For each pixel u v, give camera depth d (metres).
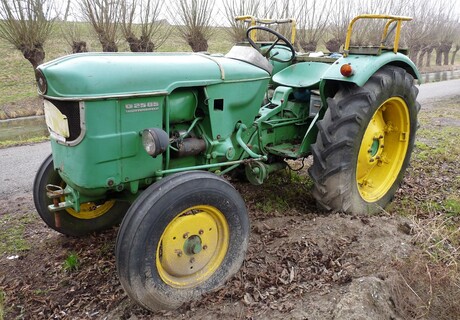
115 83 2.39
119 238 2.33
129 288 2.34
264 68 3.27
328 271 2.76
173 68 2.67
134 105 2.48
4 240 3.55
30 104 13.23
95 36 13.34
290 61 4.09
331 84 3.57
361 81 3.28
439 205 3.99
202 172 2.56
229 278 2.74
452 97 11.61
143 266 2.34
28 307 2.70
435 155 5.50
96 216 3.49
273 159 3.88
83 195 2.70
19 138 9.24
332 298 2.43
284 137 3.86
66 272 3.05
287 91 3.80
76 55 2.56
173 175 2.48
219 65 2.92
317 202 3.57
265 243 3.17
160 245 2.46
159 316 2.46
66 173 2.55
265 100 4.01
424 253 2.91
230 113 3.05
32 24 12.25
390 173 4.02
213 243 2.69
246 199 4.13
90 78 2.31
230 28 14.08
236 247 2.75
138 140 2.54
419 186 4.48
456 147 5.86
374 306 2.35
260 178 3.45
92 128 2.35
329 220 3.32
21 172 5.55
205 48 13.80
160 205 2.34
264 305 2.46
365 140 3.61
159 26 13.79
